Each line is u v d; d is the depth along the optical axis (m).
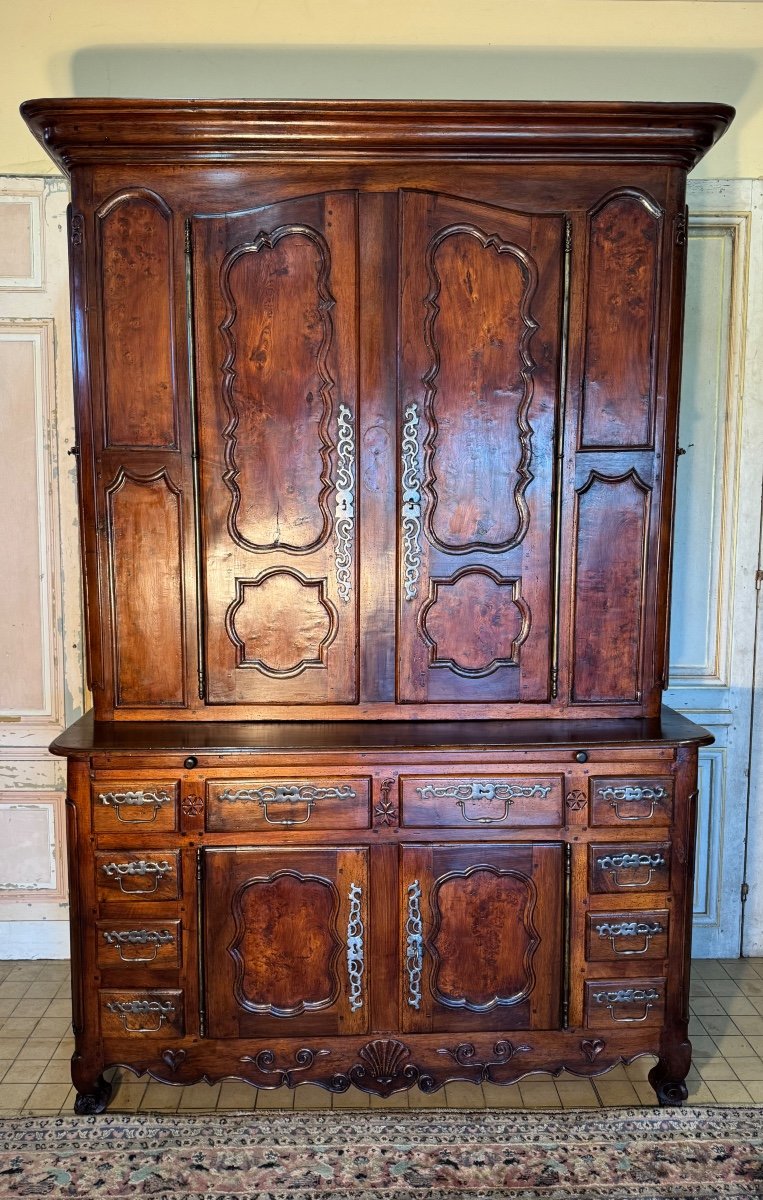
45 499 2.75
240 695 2.25
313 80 2.61
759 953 2.94
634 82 2.65
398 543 2.22
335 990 2.13
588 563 2.25
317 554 2.22
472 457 2.21
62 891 2.86
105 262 2.13
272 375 2.17
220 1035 2.12
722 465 2.82
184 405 2.16
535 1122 2.12
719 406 2.80
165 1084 2.29
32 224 2.66
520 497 2.22
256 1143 2.05
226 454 2.18
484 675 2.26
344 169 2.12
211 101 1.98
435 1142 2.05
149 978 2.11
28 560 2.77
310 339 2.16
